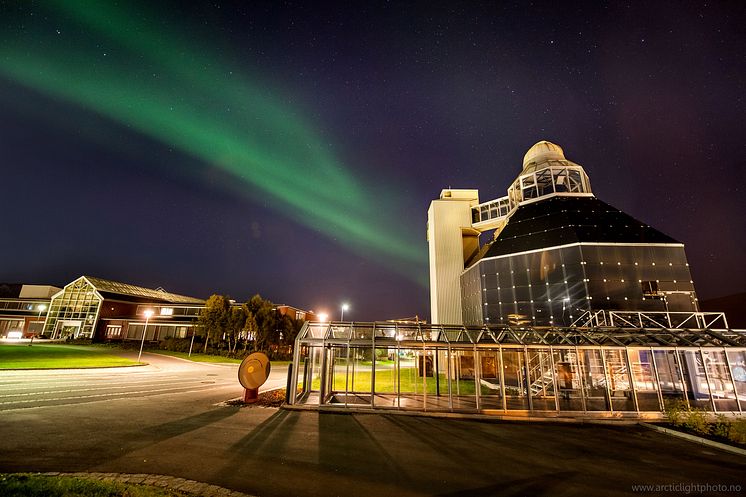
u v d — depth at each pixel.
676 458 10.61
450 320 38.47
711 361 21.03
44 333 60.12
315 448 10.19
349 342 16.91
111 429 10.94
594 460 10.22
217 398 17.47
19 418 11.72
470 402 18.25
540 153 37.31
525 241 29.27
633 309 24.67
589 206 30.34
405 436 12.09
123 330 61.81
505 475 8.72
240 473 7.98
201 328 52.50
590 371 21.83
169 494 6.52
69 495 6.02
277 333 57.25
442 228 41.47
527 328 19.20
